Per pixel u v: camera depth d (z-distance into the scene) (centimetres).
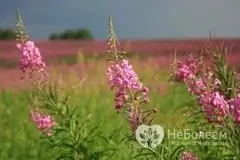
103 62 3559
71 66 3694
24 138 2167
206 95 1345
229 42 5206
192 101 1470
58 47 6234
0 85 3584
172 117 2045
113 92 2753
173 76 1547
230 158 1375
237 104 1268
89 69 3569
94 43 6300
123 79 1344
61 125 1552
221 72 1352
